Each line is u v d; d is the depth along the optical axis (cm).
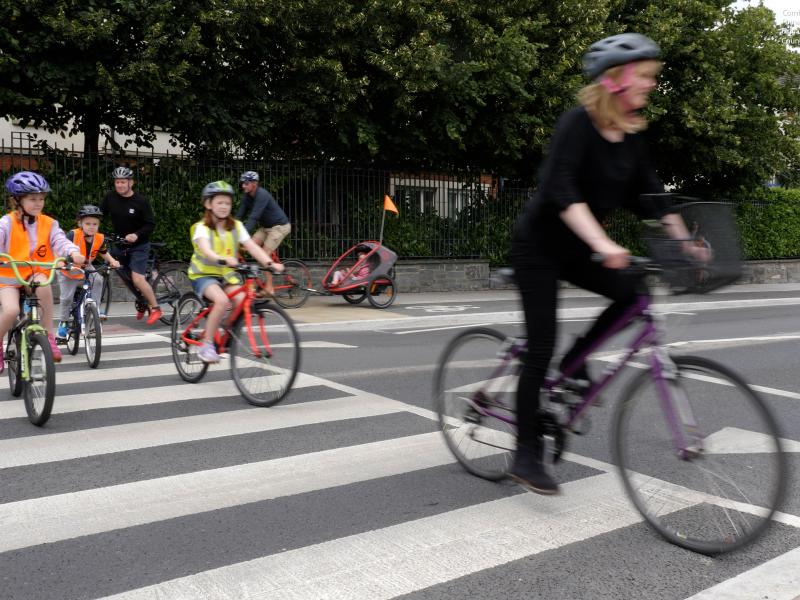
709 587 280
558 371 354
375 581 286
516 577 289
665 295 306
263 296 621
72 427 509
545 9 1756
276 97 1521
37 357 510
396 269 1722
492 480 400
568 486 392
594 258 303
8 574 293
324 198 1636
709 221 292
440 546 318
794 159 2314
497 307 1363
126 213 1005
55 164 1338
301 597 273
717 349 865
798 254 2636
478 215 1895
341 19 1430
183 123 1438
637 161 323
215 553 311
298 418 535
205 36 1370
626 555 308
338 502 371
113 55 1330
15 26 1246
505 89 1652
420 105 1641
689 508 312
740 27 2134
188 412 552
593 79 308
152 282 1090
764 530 289
